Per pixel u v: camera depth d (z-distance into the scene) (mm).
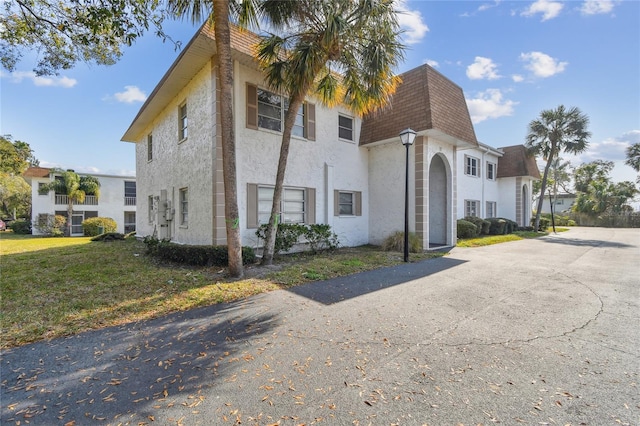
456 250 11383
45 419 2205
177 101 11344
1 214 34875
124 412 2285
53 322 4090
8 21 6777
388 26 7469
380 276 6895
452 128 11523
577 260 9203
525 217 24094
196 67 9414
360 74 8023
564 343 3459
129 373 2836
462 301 5059
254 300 5066
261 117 9664
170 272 6996
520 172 21922
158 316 4340
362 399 2426
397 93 11938
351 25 7051
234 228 6488
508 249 11773
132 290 5578
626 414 2227
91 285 5938
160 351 3279
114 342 3502
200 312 4496
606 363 3000
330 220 11500
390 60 7656
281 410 2297
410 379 2719
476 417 2199
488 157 22047
